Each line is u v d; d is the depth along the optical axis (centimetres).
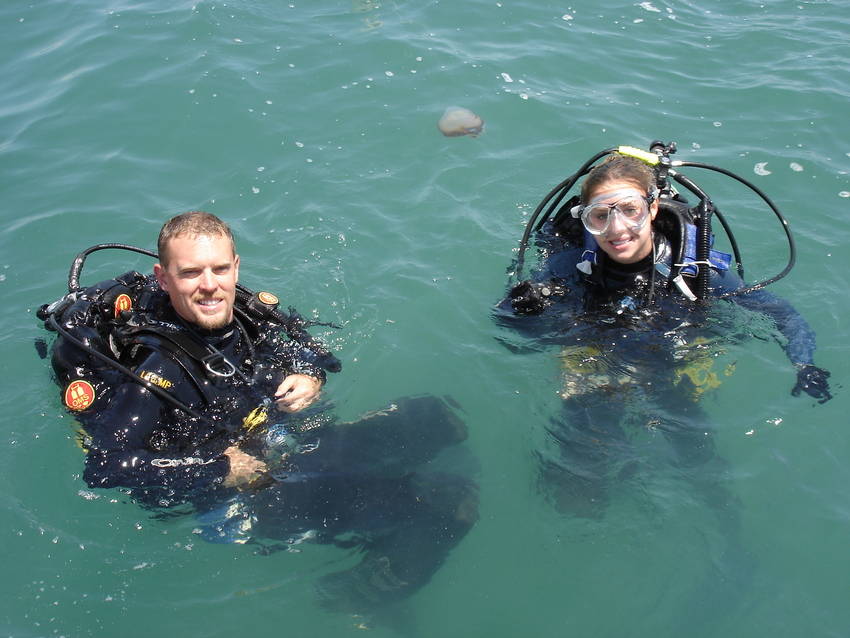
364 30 348
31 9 373
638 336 191
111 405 161
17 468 172
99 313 176
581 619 147
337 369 188
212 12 354
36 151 278
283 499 162
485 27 352
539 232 223
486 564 155
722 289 197
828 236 233
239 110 296
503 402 185
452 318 210
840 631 143
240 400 173
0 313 213
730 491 163
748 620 145
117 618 149
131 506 165
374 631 147
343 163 271
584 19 359
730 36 343
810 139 277
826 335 198
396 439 176
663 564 154
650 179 191
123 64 321
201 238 163
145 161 273
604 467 169
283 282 223
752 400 179
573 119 292
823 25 348
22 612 150
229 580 154
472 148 278
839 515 159
